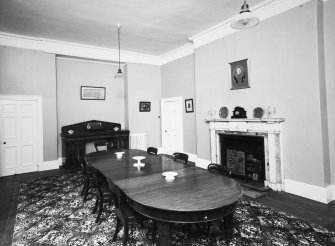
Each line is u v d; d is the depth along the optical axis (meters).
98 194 2.64
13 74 4.79
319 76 3.05
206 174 2.42
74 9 3.63
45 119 5.19
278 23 3.48
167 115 6.78
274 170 3.54
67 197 3.40
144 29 4.55
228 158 4.37
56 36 4.90
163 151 6.91
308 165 3.19
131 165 2.92
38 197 3.42
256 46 3.82
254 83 3.88
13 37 4.73
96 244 2.14
